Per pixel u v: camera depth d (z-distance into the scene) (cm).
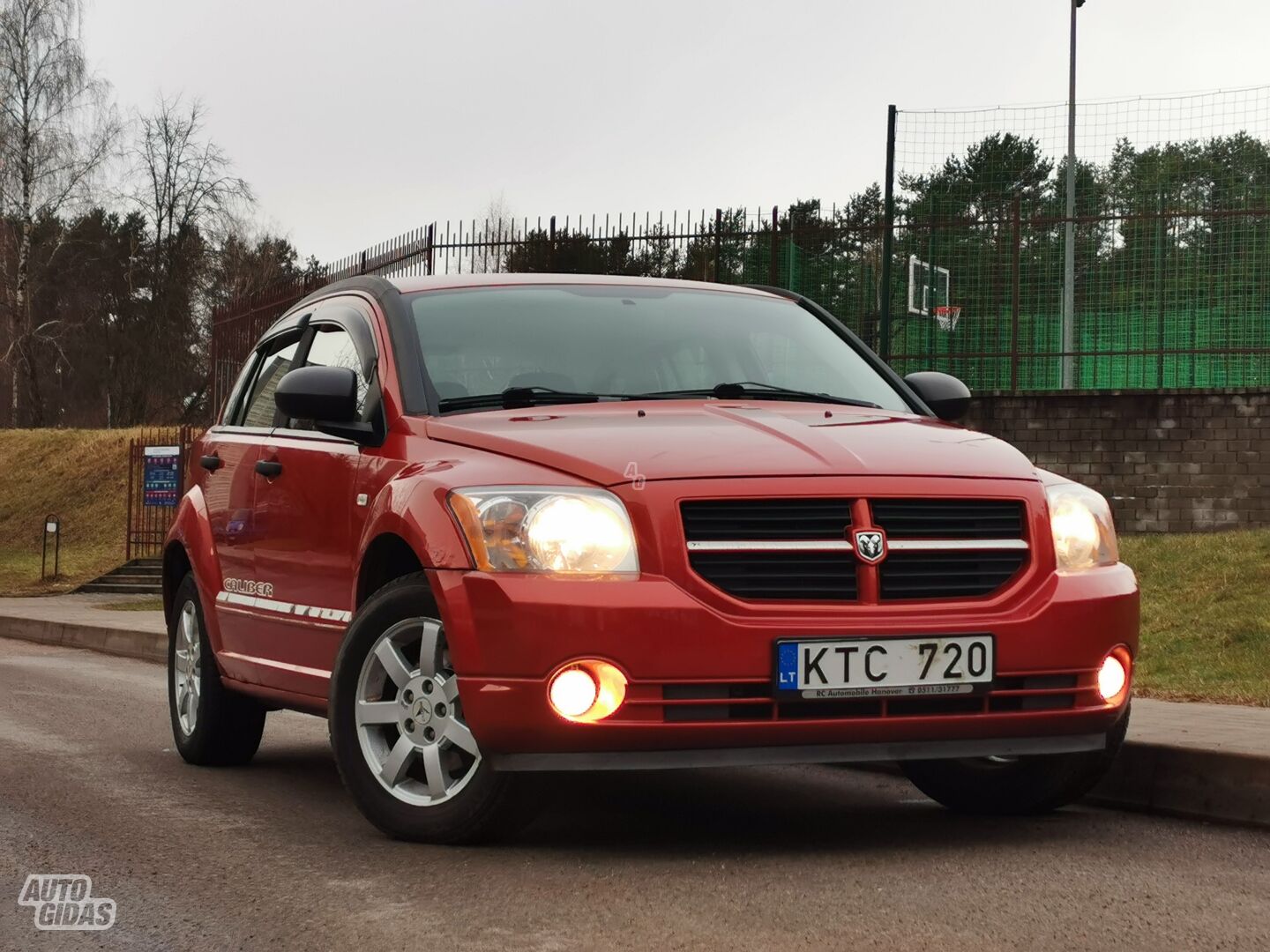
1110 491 1838
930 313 1959
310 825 518
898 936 364
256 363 702
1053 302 1942
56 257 5503
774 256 1914
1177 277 1931
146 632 1556
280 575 589
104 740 765
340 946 359
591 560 435
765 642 430
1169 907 398
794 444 470
